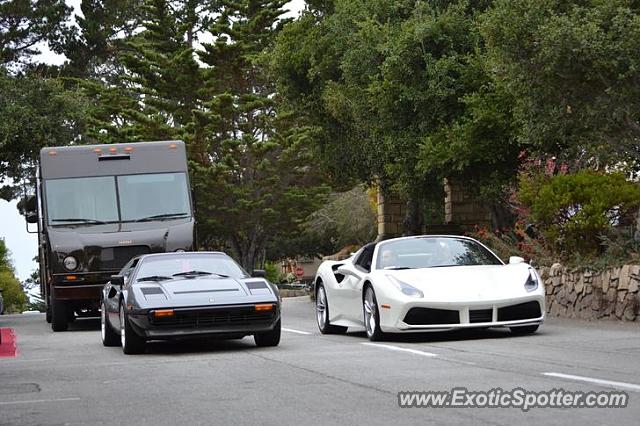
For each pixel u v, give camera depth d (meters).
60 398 10.10
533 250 23.64
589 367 10.88
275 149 61.72
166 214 24.77
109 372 12.61
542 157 25.88
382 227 44.75
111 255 24.22
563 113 20.38
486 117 26.86
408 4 32.69
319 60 37.47
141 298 15.14
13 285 100.19
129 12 79.06
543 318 15.43
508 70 20.66
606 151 23.70
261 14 60.50
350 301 17.08
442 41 29.23
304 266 101.94
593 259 20.94
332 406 8.66
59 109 39.50
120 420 8.44
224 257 16.97
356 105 33.00
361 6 34.75
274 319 15.32
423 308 15.04
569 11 19.75
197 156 59.38
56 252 24.14
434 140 28.81
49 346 18.52
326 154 40.22
